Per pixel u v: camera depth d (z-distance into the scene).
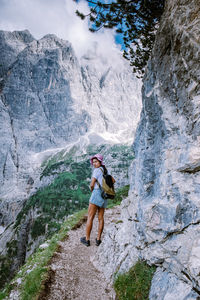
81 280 6.07
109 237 7.50
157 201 4.74
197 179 3.91
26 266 7.72
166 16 5.13
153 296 4.12
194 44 3.97
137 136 7.49
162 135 5.08
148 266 4.99
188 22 4.21
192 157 3.88
